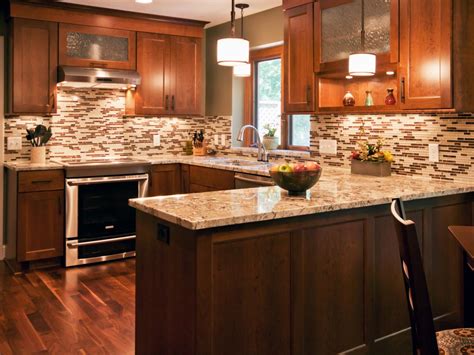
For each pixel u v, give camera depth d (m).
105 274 4.22
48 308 3.40
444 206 2.92
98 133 5.20
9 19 4.45
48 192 4.34
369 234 2.55
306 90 3.77
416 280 1.28
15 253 4.31
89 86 4.95
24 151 4.77
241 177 4.16
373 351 2.60
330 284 2.41
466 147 3.14
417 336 1.40
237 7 4.73
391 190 2.78
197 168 4.84
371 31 3.29
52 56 4.56
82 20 4.68
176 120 5.72
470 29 2.91
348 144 3.97
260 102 5.35
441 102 2.90
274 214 2.11
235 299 2.08
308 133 4.72
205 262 1.97
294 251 2.26
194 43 5.40
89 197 4.50
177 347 2.11
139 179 4.79
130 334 2.98
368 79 3.76
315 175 2.53
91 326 3.10
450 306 2.98
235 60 3.23
